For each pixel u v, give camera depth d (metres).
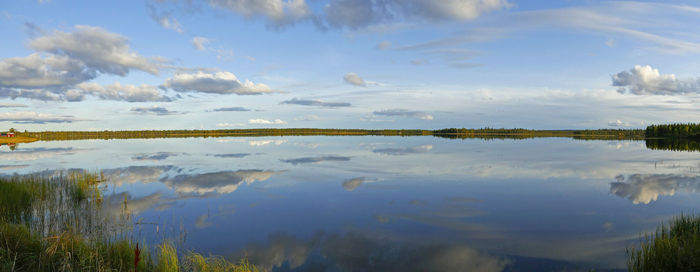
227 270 7.78
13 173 23.53
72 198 15.15
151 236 10.40
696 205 14.05
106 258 7.57
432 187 17.95
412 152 40.19
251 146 53.84
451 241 10.03
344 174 22.36
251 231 11.02
